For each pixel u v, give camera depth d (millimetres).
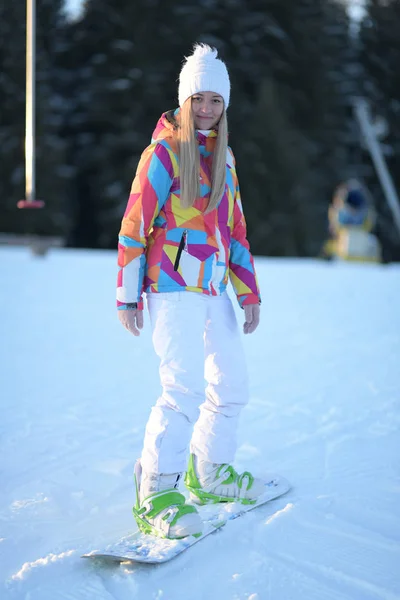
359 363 6719
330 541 3248
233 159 3646
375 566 3047
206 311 3469
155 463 3363
